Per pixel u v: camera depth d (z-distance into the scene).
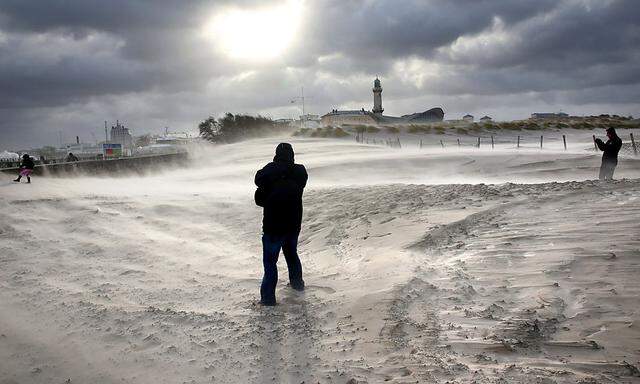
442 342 4.30
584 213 8.69
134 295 6.73
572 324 4.41
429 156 31.92
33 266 8.62
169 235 11.16
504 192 11.85
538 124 110.25
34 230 11.83
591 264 5.80
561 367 3.72
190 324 5.39
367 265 7.04
